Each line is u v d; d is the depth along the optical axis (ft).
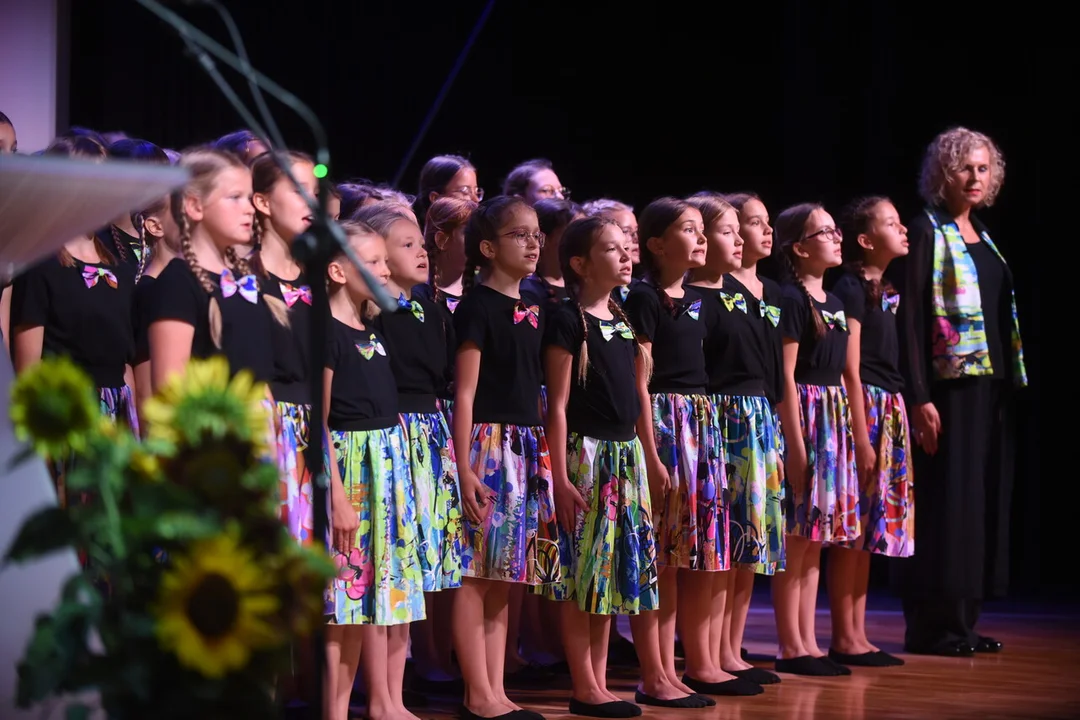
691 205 27.91
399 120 45.98
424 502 22.99
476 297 24.36
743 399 27.78
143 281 20.63
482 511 23.67
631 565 24.64
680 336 26.96
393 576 21.59
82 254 21.12
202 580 11.05
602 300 25.44
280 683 13.79
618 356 25.03
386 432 21.93
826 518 29.71
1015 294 45.50
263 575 11.28
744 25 48.01
